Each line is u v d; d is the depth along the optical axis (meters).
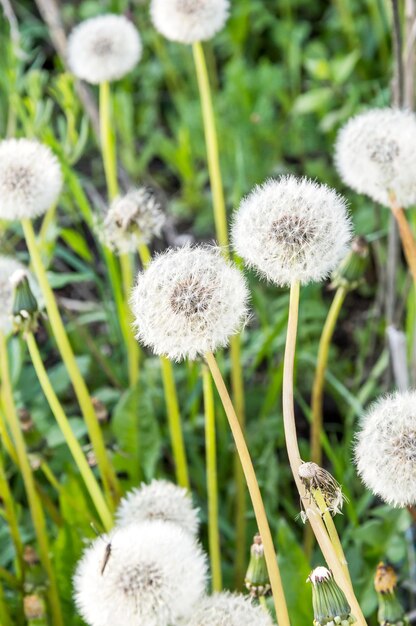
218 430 0.85
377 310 0.90
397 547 0.73
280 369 0.83
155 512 0.63
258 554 0.59
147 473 0.78
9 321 0.69
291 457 0.55
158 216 0.72
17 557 0.72
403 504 0.57
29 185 0.66
